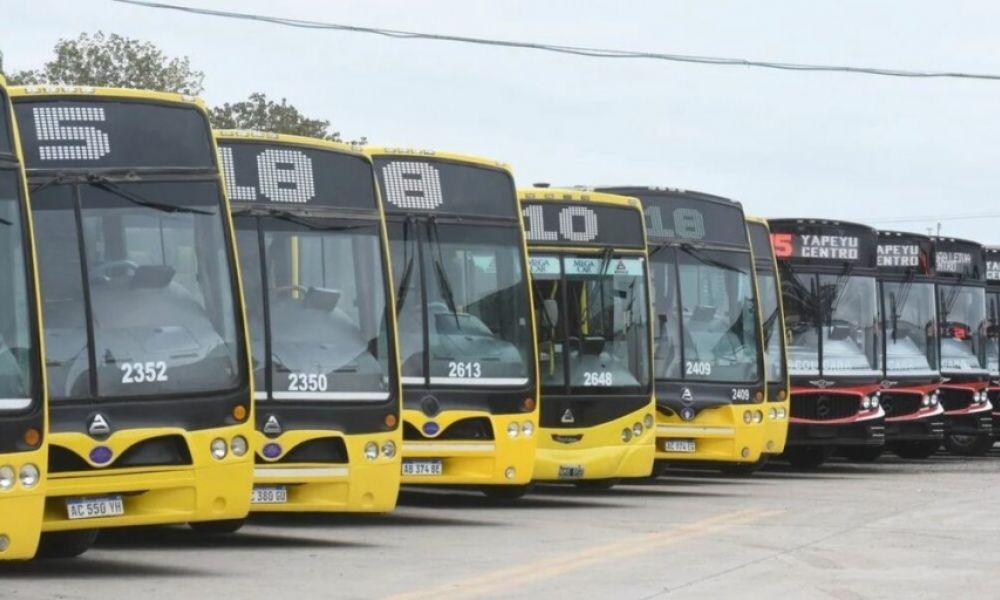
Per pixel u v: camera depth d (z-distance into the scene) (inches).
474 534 714.8
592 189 1054.4
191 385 581.0
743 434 1043.9
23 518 504.7
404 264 798.5
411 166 810.2
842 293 1221.7
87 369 565.9
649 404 936.3
